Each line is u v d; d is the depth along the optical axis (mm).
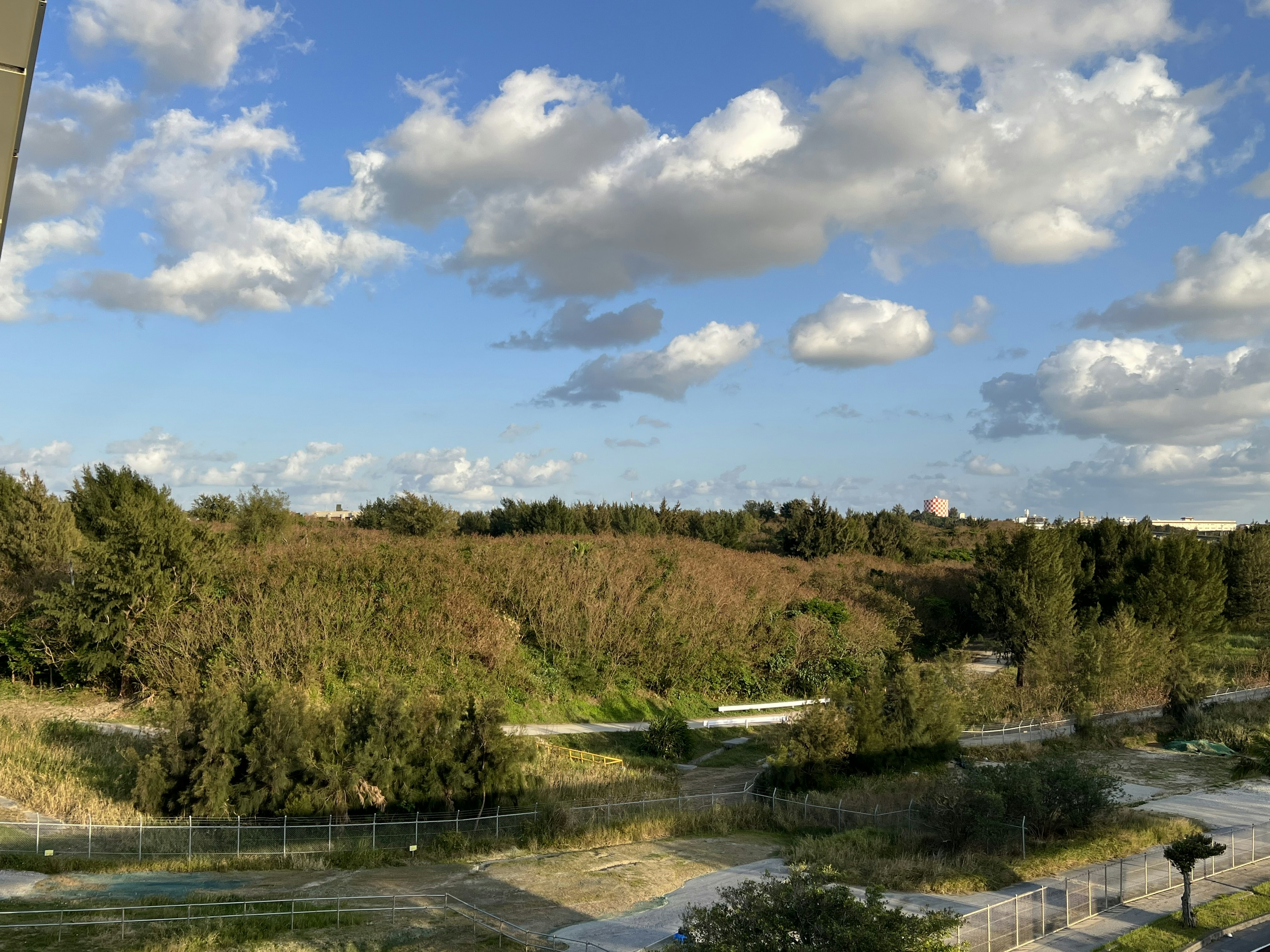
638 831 28688
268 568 46594
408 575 48250
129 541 42312
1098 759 41969
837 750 34375
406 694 32062
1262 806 34031
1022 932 20562
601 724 44562
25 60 4695
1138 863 26469
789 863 24156
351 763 27891
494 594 50344
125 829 25000
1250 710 49750
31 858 22547
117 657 41594
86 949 17000
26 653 42688
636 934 19906
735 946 12688
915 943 12703
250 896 21062
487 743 29797
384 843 26422
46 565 46500
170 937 17750
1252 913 22516
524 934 19422
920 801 29734
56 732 35125
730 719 47125
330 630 42781
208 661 40062
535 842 27328
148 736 35125
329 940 18406
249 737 27750
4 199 6047
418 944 18625
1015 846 26953
